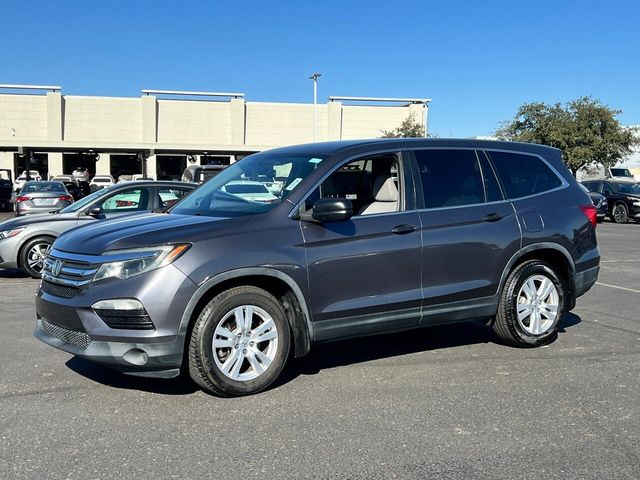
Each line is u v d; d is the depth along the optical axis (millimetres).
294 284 4801
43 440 3982
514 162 6141
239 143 50062
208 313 4539
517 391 4941
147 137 49062
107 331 4375
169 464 3674
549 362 5703
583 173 44625
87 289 4449
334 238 4977
